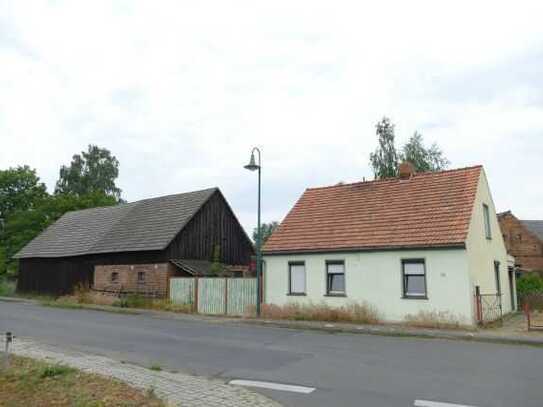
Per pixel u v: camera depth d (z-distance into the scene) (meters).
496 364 11.44
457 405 8.11
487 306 20.36
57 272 38.38
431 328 18.08
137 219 35.94
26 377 9.12
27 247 43.03
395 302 20.05
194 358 12.20
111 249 33.22
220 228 35.12
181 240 31.83
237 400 8.21
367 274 20.97
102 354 12.69
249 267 32.78
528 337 15.26
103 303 29.92
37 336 15.82
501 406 8.05
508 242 57.94
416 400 8.40
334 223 23.59
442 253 19.20
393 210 22.45
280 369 10.92
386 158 43.34
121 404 7.45
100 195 60.59
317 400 8.41
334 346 14.12
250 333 17.02
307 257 22.91
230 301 24.78
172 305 26.53
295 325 19.14
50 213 57.03
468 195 21.12
